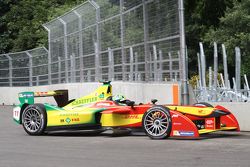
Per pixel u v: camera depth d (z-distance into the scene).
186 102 13.83
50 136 12.80
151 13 15.82
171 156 8.89
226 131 12.62
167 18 14.67
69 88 25.03
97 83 21.55
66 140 11.80
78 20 23.72
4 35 43.94
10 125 16.41
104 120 12.23
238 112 12.78
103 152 9.63
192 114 11.41
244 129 12.69
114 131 12.59
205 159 8.48
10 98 32.12
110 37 19.97
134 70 17.53
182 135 10.90
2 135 13.21
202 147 9.88
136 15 17.12
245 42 26.73
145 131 11.40
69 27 25.09
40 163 8.56
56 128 12.83
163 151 9.52
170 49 14.58
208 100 13.62
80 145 10.80
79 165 8.27
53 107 12.98
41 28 41.44
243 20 27.39
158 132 11.23
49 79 28.42
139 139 11.54
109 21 19.98
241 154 8.93
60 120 12.76
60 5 43.41
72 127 12.61
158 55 15.41
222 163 8.06
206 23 16.20
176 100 14.16
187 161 8.33
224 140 10.92
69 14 24.59
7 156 9.41
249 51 27.14
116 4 19.12
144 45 16.50
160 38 15.22
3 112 23.58
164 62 15.01
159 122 11.18
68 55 25.48
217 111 11.23
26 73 31.12
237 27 27.88
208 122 11.38
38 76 29.88
